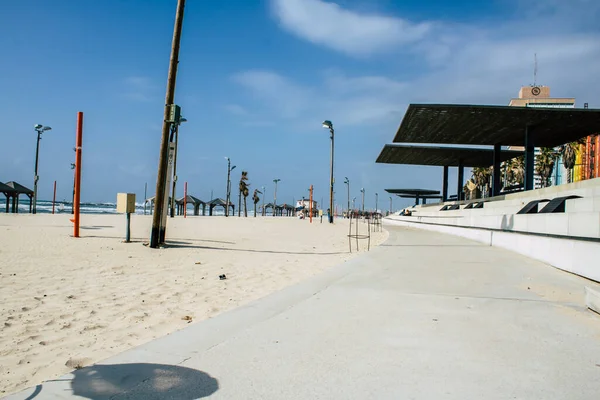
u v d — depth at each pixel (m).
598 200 11.40
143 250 12.33
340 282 7.42
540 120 28.08
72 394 2.80
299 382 3.05
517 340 4.12
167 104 13.06
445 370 3.31
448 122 29.19
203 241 16.25
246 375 3.17
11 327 4.76
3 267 8.57
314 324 4.64
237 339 4.07
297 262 11.31
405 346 3.90
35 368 3.60
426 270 8.95
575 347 3.92
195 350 3.74
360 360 3.52
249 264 10.63
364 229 32.03
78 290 6.82
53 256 10.34
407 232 26.38
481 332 4.39
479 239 17.23
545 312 5.30
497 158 36.69
